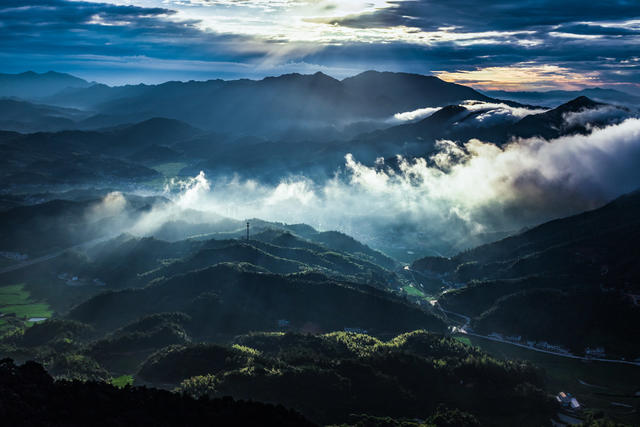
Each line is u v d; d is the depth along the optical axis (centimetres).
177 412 19175
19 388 17425
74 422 16862
